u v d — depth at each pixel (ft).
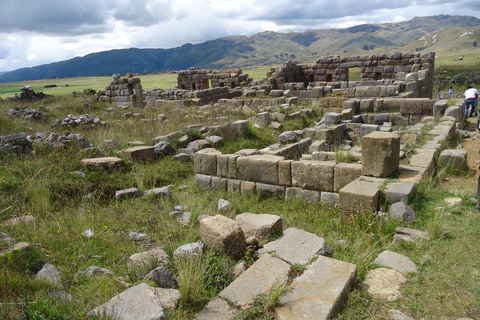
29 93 86.63
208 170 28.53
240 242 15.89
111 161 29.99
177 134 40.50
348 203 19.52
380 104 52.16
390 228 17.47
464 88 140.87
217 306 11.49
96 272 14.38
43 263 15.23
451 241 15.72
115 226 20.44
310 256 14.11
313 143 36.70
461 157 25.59
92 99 84.07
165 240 18.49
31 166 28.02
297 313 10.78
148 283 12.47
